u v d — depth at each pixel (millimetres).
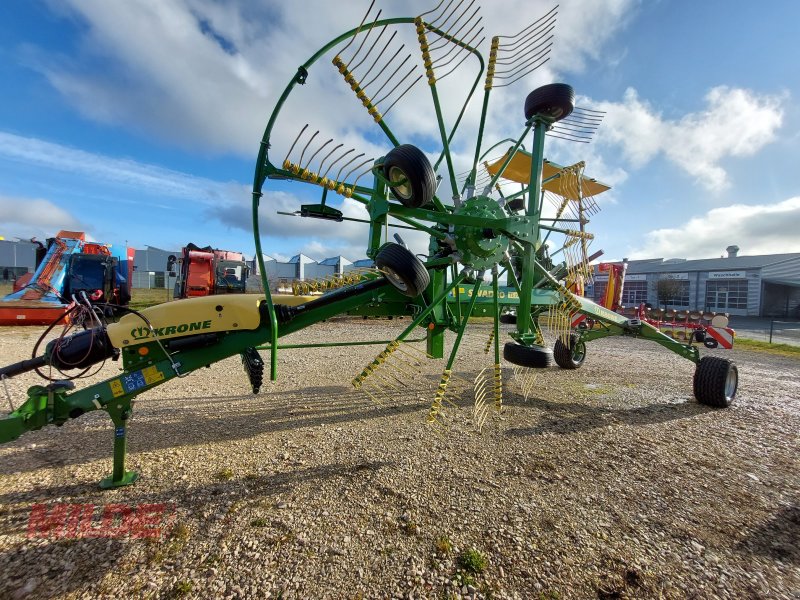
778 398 5660
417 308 4301
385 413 4621
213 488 2930
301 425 4195
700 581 2121
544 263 5418
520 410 4812
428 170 2396
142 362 2879
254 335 3010
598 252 5090
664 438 4031
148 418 4309
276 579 2080
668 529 2559
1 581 2010
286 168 2545
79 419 4176
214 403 4875
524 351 3367
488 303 4887
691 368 7551
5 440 2533
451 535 2453
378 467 3299
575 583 2092
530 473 3248
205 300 2887
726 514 2734
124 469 2953
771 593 2047
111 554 2232
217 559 2211
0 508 2615
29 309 10289
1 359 6938
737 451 3754
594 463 3449
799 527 2615
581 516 2678
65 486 2902
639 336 5797
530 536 2457
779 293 35000
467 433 4051
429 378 6453
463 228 3096
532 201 3439
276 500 2793
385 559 2240
